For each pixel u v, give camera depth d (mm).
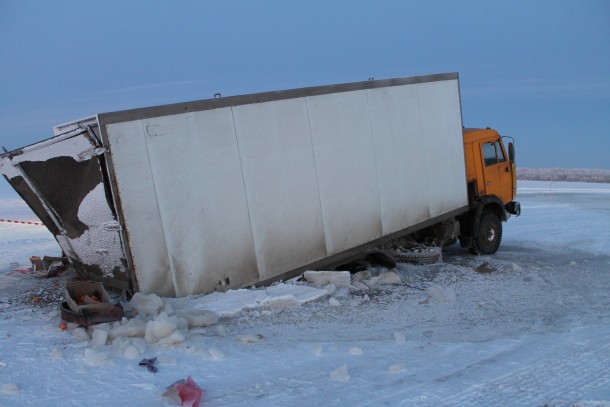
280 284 7520
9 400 4195
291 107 7773
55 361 4938
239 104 7168
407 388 4672
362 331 6367
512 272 9945
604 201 22984
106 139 5965
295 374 4914
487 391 4648
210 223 6867
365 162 8836
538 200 23594
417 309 7379
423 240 11078
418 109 9828
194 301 6570
